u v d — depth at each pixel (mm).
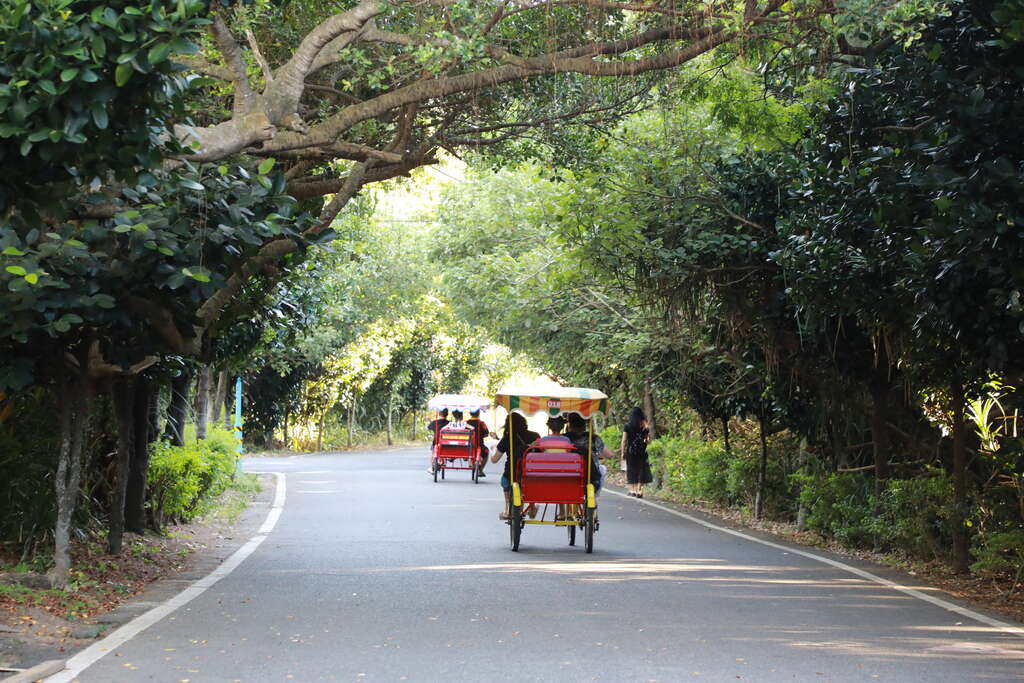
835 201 14203
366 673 8680
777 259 15578
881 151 11852
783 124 17484
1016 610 12344
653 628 10734
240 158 13367
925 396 18516
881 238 13688
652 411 36188
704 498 27844
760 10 13680
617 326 29562
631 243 19422
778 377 21078
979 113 10391
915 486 16406
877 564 16578
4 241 10312
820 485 19547
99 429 17562
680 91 17016
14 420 14766
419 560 16062
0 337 11367
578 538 19438
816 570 15586
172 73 7410
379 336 56500
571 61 12211
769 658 9344
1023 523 15312
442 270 40656
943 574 15297
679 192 19375
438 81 11734
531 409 18250
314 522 21625
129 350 12633
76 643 9789
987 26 10602
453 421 34781
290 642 9922
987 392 16625
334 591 13016
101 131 7434
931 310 12102
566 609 11844
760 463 24438
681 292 20547
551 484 17500
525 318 32438
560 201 19625
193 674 8594
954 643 10125
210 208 11281
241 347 19703
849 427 21094
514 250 35469
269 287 16438
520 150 16641
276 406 51219
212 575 14375
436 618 11227
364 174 14164
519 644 9883
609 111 16812
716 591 13297
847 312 15422
